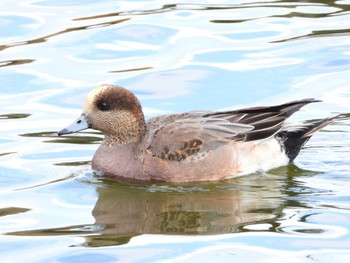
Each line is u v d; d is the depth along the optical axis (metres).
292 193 13.84
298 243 11.92
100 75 18.61
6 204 13.69
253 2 22.38
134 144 14.90
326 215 12.89
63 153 15.73
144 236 12.37
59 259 11.64
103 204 13.66
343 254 11.55
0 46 19.88
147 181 14.61
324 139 15.87
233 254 11.64
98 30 20.66
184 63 19.08
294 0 22.39
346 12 21.41
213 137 14.48
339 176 14.47
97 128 15.00
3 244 12.17
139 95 17.77
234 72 18.62
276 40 20.03
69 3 22.34
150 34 20.48
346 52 19.28
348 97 17.42
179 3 22.38
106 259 11.61
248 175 14.65
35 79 18.55
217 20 21.19
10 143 16.03
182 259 11.52
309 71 18.56
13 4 22.25
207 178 14.47
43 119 16.95
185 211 13.33
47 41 20.12
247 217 12.98
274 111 14.68
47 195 14.05
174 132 14.58
